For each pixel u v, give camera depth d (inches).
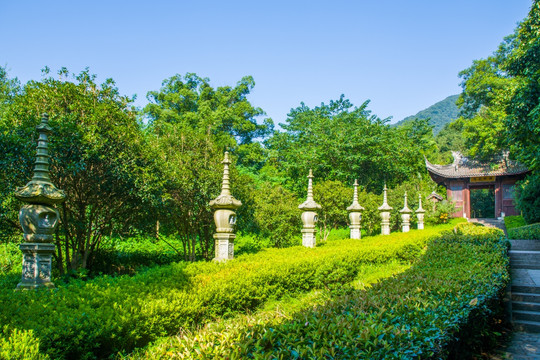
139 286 218.5
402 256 464.4
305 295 291.4
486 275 247.1
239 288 237.9
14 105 322.0
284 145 1262.3
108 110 328.5
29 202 217.9
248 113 1332.4
